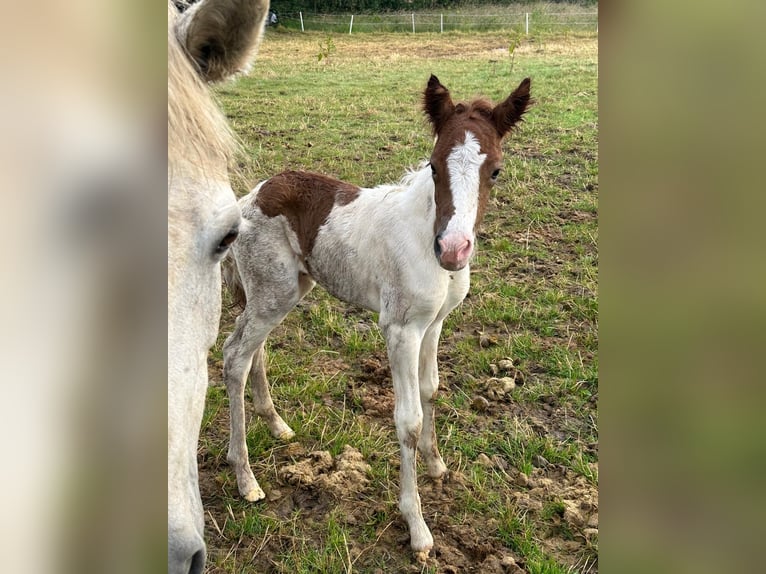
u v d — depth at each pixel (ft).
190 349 4.04
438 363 13.05
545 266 16.74
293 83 44.09
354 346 13.51
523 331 14.02
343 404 11.84
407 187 9.41
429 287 8.64
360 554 8.77
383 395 12.17
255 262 10.21
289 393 12.12
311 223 10.12
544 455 10.55
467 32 75.05
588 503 9.43
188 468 3.95
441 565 8.63
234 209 4.45
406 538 9.02
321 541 8.99
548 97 36.27
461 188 7.76
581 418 11.47
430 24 80.12
